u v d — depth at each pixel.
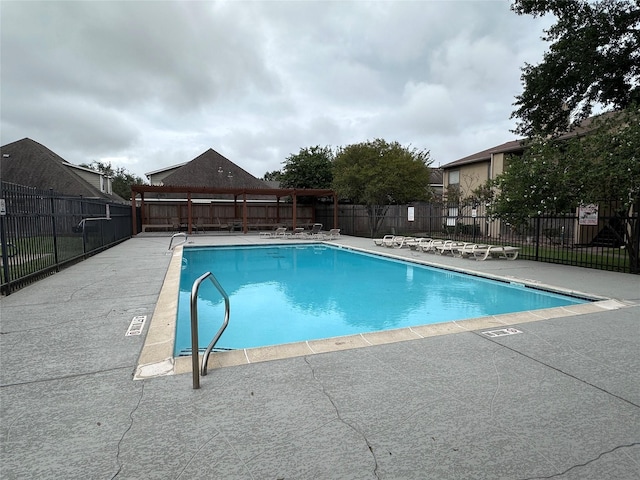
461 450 1.97
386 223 22.16
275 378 2.84
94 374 2.89
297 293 7.97
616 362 3.19
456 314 6.37
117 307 4.95
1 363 3.11
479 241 16.33
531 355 3.34
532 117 14.77
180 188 20.91
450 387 2.70
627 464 1.85
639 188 7.62
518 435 2.11
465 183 22.45
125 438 2.06
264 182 35.84
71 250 9.34
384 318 6.18
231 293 7.96
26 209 6.73
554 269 9.16
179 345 4.85
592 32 12.00
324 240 18.47
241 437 2.07
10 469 1.80
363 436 2.09
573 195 9.03
